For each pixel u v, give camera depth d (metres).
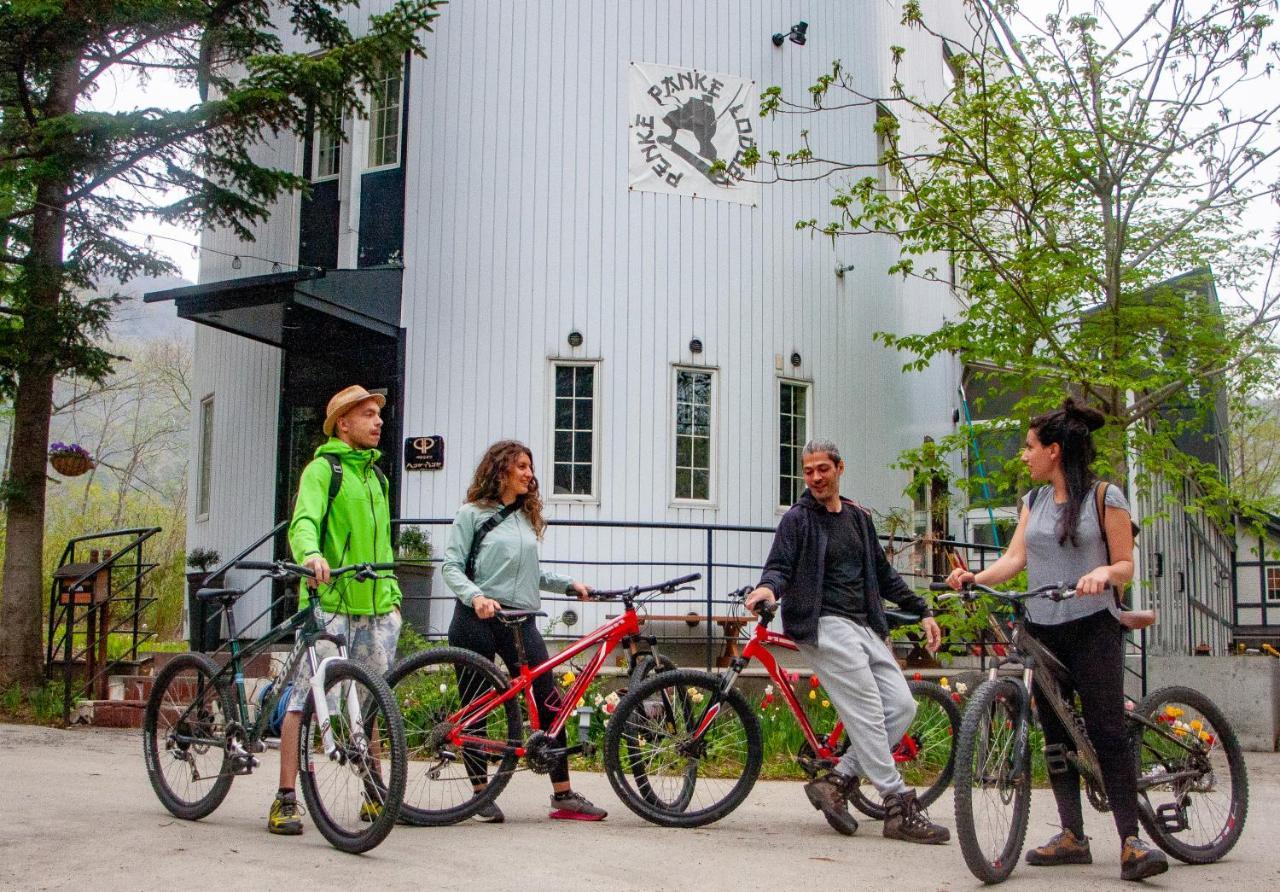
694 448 13.28
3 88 11.96
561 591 6.55
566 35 13.37
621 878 4.99
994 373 12.30
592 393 13.05
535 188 13.17
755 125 13.91
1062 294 12.02
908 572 14.71
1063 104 11.95
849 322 14.46
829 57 14.55
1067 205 12.35
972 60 13.14
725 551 13.21
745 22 13.94
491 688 6.14
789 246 14.02
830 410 14.14
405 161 13.35
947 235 12.41
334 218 13.95
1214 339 11.61
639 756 6.25
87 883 4.65
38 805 6.36
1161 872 5.20
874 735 6.06
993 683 5.29
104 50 11.77
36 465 11.85
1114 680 5.38
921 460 12.12
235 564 5.77
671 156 13.48
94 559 12.48
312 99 11.84
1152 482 12.40
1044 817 7.10
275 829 5.66
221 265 15.35
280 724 5.82
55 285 11.45
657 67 13.52
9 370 11.80
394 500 12.92
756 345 13.66
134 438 38.12
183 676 6.22
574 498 12.82
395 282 13.18
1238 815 5.97
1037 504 5.70
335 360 13.57
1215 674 12.17
